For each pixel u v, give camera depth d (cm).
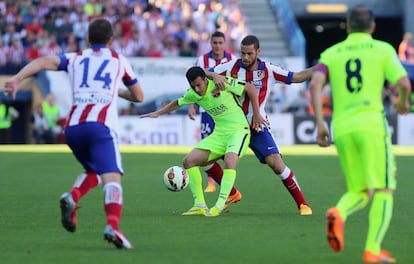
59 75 8825
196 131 8588
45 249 2406
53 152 6994
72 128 2341
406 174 5103
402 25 12369
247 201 3672
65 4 9662
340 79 2211
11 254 2327
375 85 2192
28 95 9075
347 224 2903
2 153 6862
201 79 3097
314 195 3931
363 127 2159
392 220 3047
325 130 2208
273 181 4616
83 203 3553
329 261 2239
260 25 10838
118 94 2488
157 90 8975
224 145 3155
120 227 2836
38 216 3145
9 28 9244
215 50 4009
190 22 9900
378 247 2191
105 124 2339
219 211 3130
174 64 9012
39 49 9162
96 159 2330
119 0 9831
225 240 2566
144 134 8556
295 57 9838
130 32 9544
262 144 3219
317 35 14062
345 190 4162
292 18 10469
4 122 8938
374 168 2164
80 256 2292
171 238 2602
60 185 4412
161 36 9638
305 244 2497
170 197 3828
